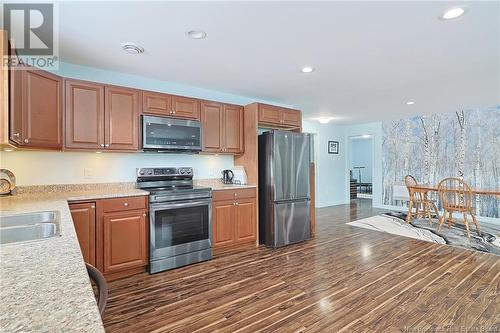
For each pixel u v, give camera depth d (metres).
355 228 4.71
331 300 2.25
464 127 5.42
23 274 0.76
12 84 1.88
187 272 2.86
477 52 2.61
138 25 2.06
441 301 2.20
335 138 7.46
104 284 0.85
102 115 2.79
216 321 1.97
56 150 2.55
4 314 0.54
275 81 3.49
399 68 3.02
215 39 2.31
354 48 2.52
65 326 0.50
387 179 6.72
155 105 3.12
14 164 2.58
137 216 2.76
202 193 3.19
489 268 2.86
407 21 2.04
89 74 2.96
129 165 3.24
